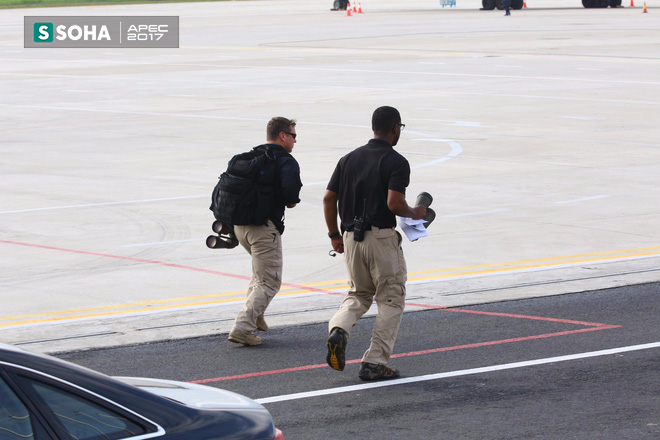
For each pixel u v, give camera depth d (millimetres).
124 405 8836
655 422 15477
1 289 24688
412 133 53344
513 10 195750
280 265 20281
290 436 15062
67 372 8727
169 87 80438
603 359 18844
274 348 19922
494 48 112625
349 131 54250
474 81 79688
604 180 39406
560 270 26125
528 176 40406
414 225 17844
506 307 22703
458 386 17438
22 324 21562
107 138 53500
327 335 20828
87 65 103125
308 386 17594
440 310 22516
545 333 20609
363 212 17641
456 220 32531
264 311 20922
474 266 26719
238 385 17641
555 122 56469
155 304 23281
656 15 170625
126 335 20766
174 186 39094
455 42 122688
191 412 9250
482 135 52188
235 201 19516
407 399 16797
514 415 15883
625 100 65875
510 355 19188
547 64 93125
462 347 19750
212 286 24969
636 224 31672
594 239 29688
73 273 26250
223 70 94562
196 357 19297
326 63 99000
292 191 19438
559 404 16375
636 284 24594
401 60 100438
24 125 59562
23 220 33031
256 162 19406
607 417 15727
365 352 18484
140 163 45000
